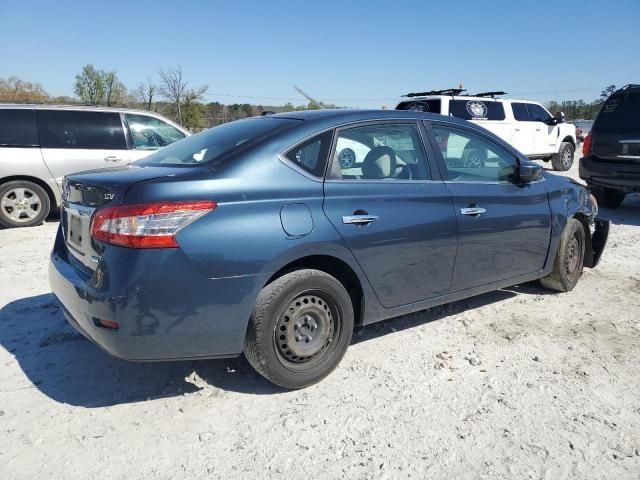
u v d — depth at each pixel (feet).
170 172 10.40
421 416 10.27
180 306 9.55
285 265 10.58
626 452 9.25
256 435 9.68
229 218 9.88
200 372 11.92
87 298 9.69
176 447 9.34
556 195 16.17
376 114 12.70
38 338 13.60
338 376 11.75
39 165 27.73
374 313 12.14
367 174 12.09
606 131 30.19
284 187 10.70
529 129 52.75
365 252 11.53
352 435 9.68
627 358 12.70
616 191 32.91
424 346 13.25
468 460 9.04
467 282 13.84
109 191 9.87
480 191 13.92
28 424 9.95
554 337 13.85
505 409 10.52
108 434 9.69
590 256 17.90
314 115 12.15
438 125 13.83
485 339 13.70
